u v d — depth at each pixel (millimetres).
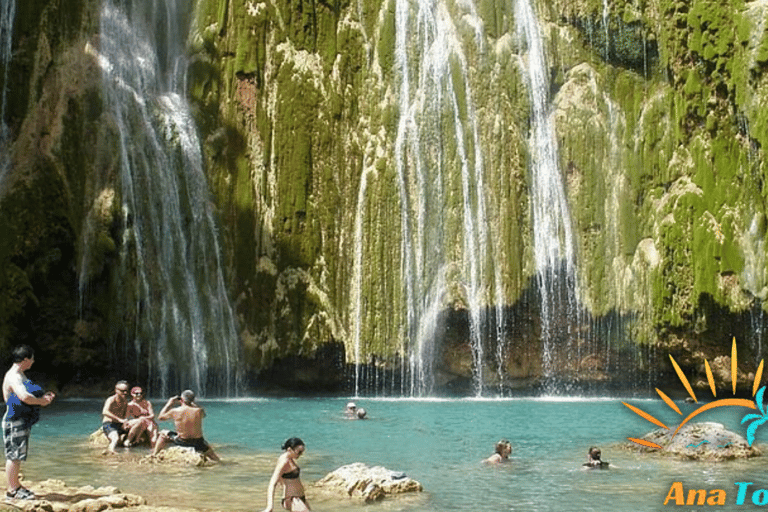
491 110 33062
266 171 31641
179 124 31297
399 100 33281
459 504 12031
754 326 30156
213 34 32719
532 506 11945
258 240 31047
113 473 14195
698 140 31688
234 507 11555
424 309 31625
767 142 30250
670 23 32594
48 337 27125
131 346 28188
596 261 32188
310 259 31250
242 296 30672
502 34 33844
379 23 33875
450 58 33406
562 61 33750
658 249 31484
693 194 31203
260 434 19672
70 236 27641
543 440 18984
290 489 11156
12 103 28547
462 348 31625
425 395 31453
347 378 31062
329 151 32281
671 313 30891
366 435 19656
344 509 11609
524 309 31875
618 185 32562
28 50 29031
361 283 31703
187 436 15477
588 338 31953
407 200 32375
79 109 29125
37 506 10750
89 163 28797
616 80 33500
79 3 30516
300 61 32562
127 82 31328
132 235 28672
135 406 17453
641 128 32750
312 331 30516
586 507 11898
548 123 33406
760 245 30250
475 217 32156
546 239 32406
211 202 31125
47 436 18625
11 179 27469
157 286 29000
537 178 32906
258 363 30219
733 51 31281
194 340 29438
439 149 32781
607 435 19953
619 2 33281
